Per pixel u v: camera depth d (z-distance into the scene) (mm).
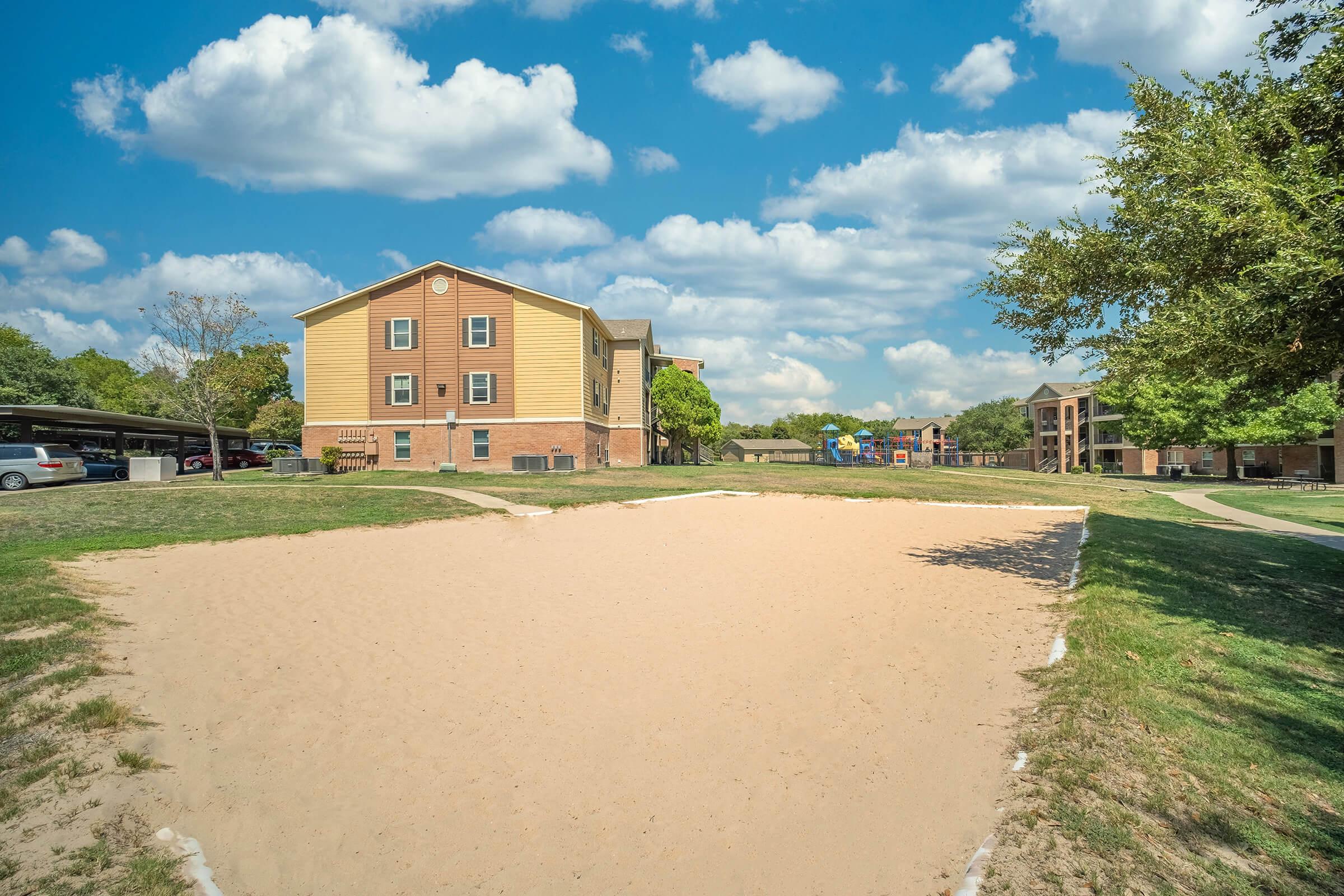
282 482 25078
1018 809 4348
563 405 32844
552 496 21000
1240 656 6926
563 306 32875
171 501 17953
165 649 7145
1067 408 70688
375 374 33062
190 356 26125
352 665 7195
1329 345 7570
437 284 33031
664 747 5598
